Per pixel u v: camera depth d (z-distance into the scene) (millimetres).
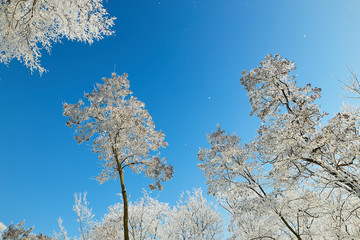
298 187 6469
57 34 5766
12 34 5180
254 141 7684
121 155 7926
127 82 8523
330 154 5773
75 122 7660
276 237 7414
